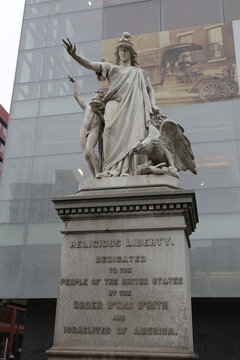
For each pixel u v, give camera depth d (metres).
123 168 6.05
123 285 4.86
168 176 5.67
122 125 6.34
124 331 4.62
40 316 15.25
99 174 5.93
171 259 4.86
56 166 16.17
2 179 16.31
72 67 17.69
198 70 16.05
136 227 5.11
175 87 16.02
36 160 16.41
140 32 17.41
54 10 19.11
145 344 4.50
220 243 13.56
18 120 17.27
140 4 17.98
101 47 17.83
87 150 6.44
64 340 4.73
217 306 13.96
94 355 4.46
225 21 16.59
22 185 16.08
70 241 5.27
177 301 4.63
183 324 4.51
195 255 13.59
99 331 4.68
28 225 15.36
